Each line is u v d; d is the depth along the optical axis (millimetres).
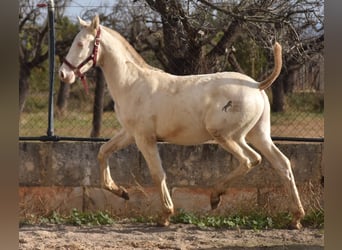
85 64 6934
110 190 7309
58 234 6750
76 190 7684
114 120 14672
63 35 16375
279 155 6926
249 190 7629
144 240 6457
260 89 6844
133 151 7676
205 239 6535
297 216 7000
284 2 8977
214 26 9359
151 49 12930
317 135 9164
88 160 7684
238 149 6754
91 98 17500
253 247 6176
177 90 6805
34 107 16891
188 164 7629
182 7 9164
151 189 7668
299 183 7613
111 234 6777
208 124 6707
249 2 9125
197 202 7637
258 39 9336
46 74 19359
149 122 6809
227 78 6777
